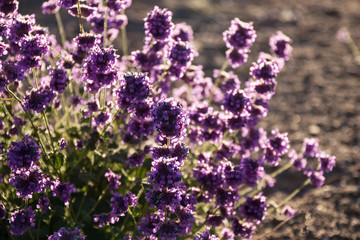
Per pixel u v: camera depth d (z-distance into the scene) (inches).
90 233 17.9
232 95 17.6
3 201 17.7
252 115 18.9
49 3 20.4
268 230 21.4
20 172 15.7
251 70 18.4
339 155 26.6
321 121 30.7
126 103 16.3
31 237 16.2
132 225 18.2
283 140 18.4
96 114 17.6
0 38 16.9
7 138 18.0
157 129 15.6
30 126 19.2
